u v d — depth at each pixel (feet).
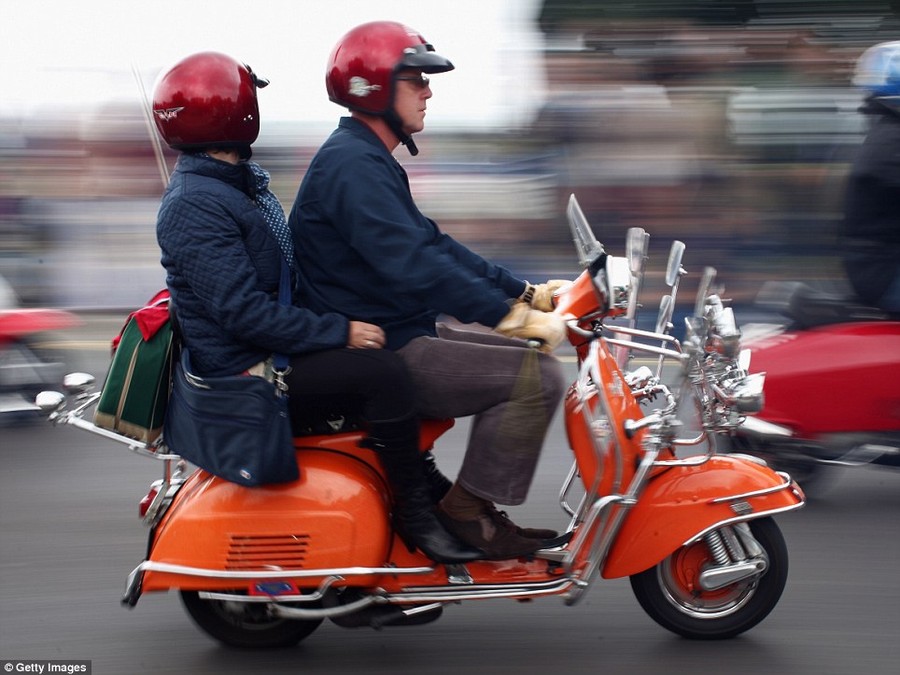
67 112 64.90
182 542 25.76
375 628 26.11
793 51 57.31
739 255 59.06
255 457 25.05
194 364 25.98
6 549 35.42
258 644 27.99
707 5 57.31
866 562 33.40
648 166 59.11
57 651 28.12
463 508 26.53
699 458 27.12
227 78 25.61
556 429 47.50
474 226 62.64
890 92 37.37
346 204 25.39
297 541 25.67
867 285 37.37
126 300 67.15
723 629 27.89
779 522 36.96
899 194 36.91
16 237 65.62
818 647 27.73
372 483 26.32
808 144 57.77
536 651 27.73
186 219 25.05
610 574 26.81
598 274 25.11
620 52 58.65
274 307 25.04
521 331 25.05
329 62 26.45
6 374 48.52
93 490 41.16
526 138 61.52
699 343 25.70
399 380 25.34
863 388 36.50
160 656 27.76
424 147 63.26
